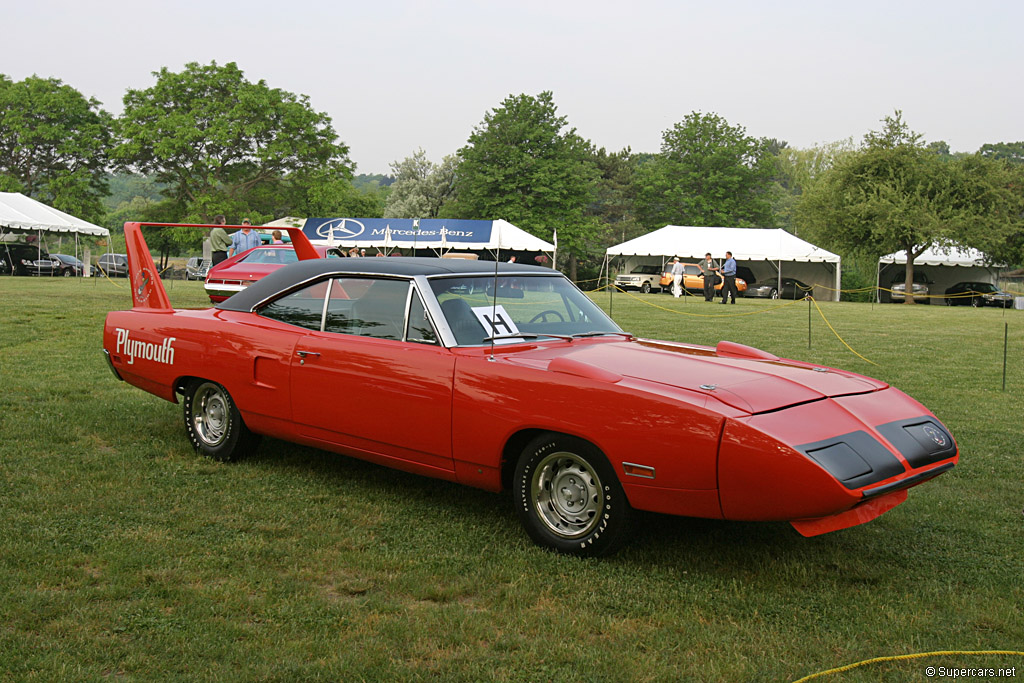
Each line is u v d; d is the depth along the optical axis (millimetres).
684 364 4074
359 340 4617
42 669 2727
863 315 22469
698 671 2816
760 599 3410
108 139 60469
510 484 4141
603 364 4016
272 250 16500
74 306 15164
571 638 3041
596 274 67750
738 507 3383
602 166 87062
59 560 3668
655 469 3496
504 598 3393
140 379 5859
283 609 3225
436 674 2768
